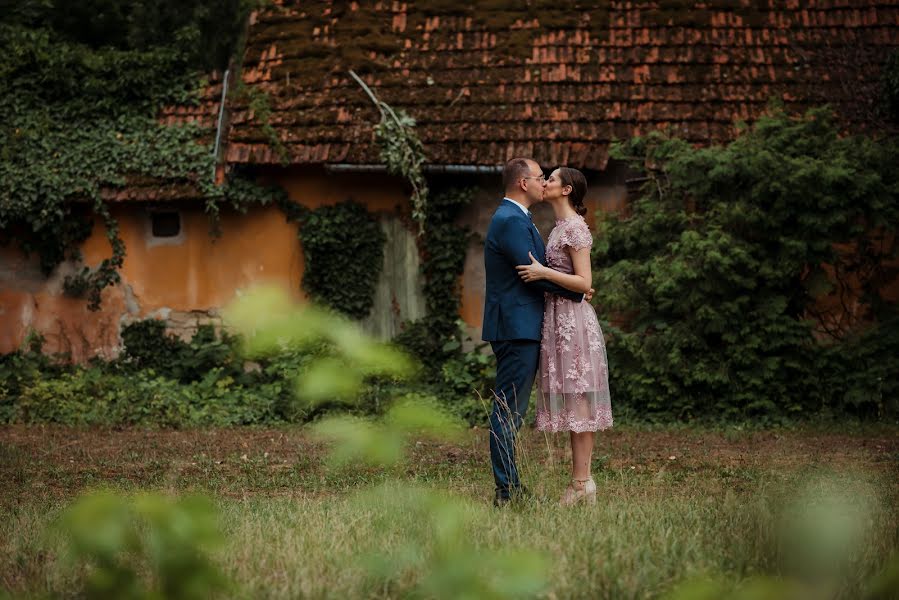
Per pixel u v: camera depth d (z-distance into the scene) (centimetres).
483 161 1287
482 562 223
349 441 192
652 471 840
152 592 232
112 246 1398
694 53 1373
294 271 1373
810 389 1184
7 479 827
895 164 1196
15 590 397
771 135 1220
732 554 409
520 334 612
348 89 1377
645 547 434
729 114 1312
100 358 1395
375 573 266
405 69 1395
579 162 1270
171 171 1366
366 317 1354
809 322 1170
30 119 1438
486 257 631
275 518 558
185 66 1489
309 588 372
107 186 1374
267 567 417
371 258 1353
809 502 262
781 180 1169
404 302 1352
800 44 1380
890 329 1188
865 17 1397
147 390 1260
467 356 1298
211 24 1482
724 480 785
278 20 1473
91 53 1485
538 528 492
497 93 1351
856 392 1161
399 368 189
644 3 1429
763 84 1345
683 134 1285
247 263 1383
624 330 1254
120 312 1400
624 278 1201
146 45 1546
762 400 1166
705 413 1184
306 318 187
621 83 1345
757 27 1401
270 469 873
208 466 894
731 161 1182
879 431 1088
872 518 461
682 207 1225
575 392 616
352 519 504
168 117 1441
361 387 194
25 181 1375
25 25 1605
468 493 664
